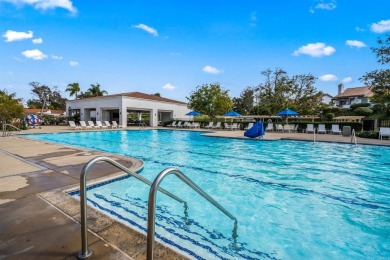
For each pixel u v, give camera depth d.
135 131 23.75
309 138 15.00
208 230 3.67
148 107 30.80
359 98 41.78
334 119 28.08
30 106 62.78
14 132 18.12
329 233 3.65
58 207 3.25
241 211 4.45
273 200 5.02
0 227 2.63
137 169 5.94
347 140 13.77
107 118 31.52
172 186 5.82
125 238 2.43
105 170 5.71
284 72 35.06
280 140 14.76
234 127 25.08
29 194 3.79
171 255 2.14
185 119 35.31
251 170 7.62
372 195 5.32
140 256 2.11
